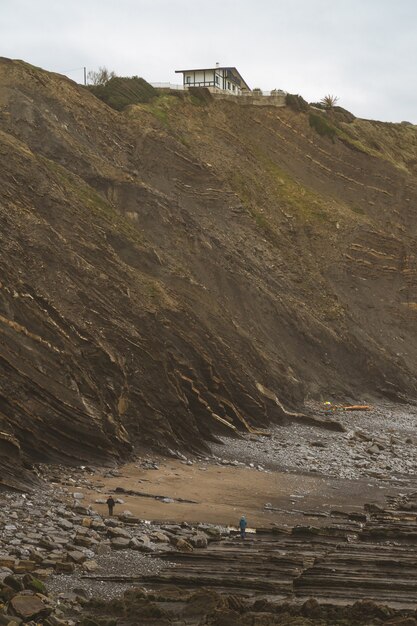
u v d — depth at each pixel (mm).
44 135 73125
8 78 77000
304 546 30500
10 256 46781
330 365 75625
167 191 81250
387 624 21125
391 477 47469
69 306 47812
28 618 21094
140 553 28531
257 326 72750
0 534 27953
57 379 40969
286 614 21938
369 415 69312
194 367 55094
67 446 40438
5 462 35031
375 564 27312
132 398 47000
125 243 63656
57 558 26438
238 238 81125
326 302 82438
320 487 43188
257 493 40375
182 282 64562
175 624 21516
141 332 51469
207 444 50750
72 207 58688
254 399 58469
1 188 53750
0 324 40094
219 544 30719
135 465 42906
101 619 21562
